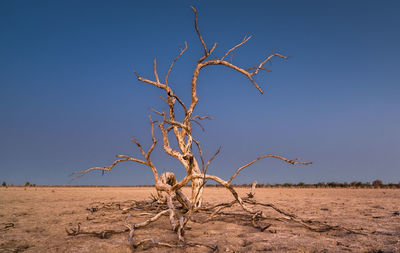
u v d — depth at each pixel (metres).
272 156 6.83
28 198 17.62
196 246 5.00
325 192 27.72
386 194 23.38
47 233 6.33
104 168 8.54
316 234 6.19
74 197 18.94
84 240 5.59
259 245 5.09
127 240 5.54
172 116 9.80
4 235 6.14
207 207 7.56
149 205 10.45
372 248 4.91
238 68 9.02
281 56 8.85
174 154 9.05
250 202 8.12
